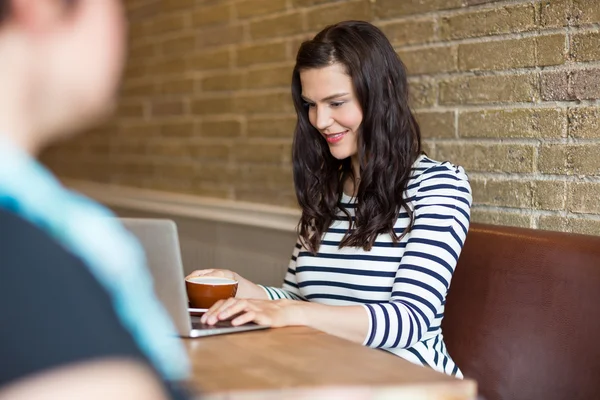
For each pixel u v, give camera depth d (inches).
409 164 68.6
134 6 139.6
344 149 69.7
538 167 72.4
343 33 68.2
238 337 48.6
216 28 117.2
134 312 17.2
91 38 17.5
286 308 54.9
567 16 68.9
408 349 64.9
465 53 78.2
